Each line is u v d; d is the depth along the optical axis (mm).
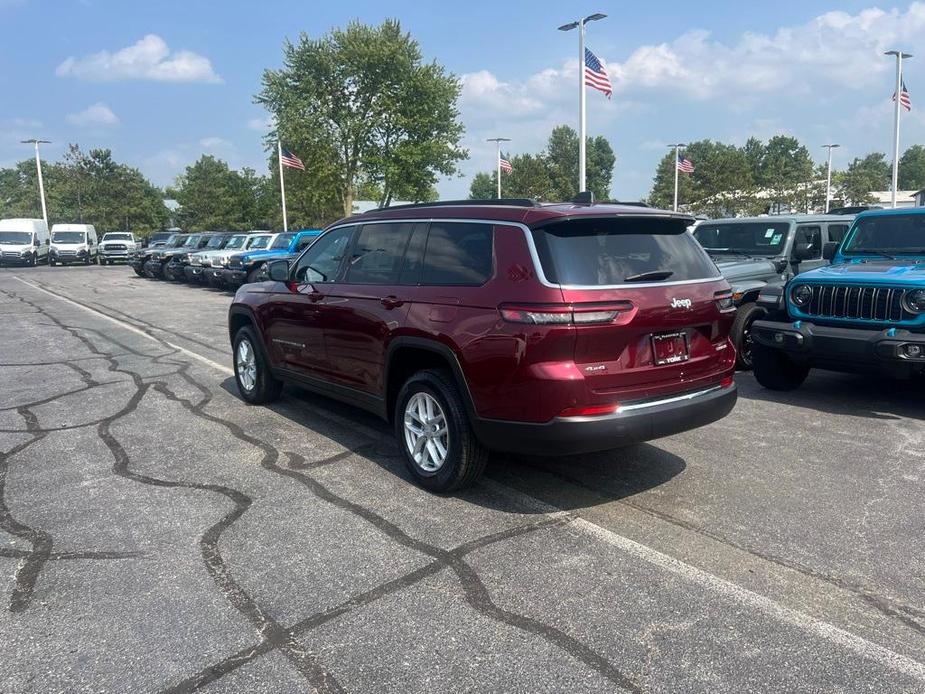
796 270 9688
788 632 3074
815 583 3490
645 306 4105
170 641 3053
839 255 7953
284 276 6039
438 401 4531
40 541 4012
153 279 28328
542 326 3896
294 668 2857
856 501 4488
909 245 7391
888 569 3625
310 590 3457
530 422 4012
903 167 107938
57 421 6516
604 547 3887
